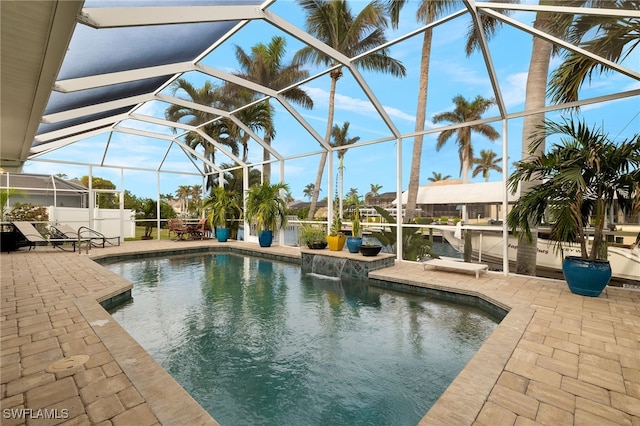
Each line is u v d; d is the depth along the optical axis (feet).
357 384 9.02
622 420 6.28
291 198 36.60
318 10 21.31
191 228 43.37
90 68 15.14
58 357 8.82
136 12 11.18
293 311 15.30
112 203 42.14
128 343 9.72
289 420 7.54
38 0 5.69
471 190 24.23
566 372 8.05
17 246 30.96
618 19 13.06
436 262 21.12
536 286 16.99
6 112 12.26
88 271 20.94
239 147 47.19
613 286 16.99
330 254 23.66
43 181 37.42
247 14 15.69
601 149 13.55
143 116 31.42
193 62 21.13
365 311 15.29
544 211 15.71
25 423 6.08
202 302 16.78
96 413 6.40
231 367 9.98
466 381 7.59
